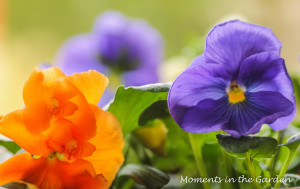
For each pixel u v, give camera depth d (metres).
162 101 0.24
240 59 0.23
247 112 0.23
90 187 0.22
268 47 0.23
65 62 0.45
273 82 0.23
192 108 0.23
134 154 0.28
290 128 0.26
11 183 0.23
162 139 0.27
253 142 0.22
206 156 0.27
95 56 0.45
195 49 0.34
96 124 0.22
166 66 0.41
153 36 0.45
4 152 0.29
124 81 0.44
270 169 0.25
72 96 0.21
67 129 0.21
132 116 0.25
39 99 0.21
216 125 0.23
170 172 0.29
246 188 0.25
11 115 0.21
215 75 0.22
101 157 0.22
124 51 0.44
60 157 0.22
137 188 0.28
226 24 0.22
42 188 0.22
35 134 0.21
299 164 0.27
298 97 0.32
